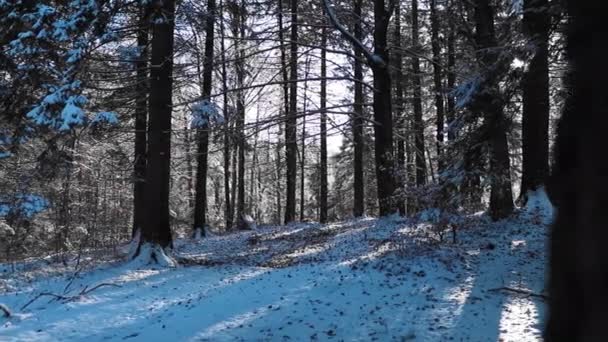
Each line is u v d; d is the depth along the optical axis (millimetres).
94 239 22750
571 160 2551
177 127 24141
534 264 10031
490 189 10844
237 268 12289
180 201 36062
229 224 29359
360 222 19953
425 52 24188
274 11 19109
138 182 18141
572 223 2490
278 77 26469
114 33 12273
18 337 7207
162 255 12609
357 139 26453
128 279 10828
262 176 51844
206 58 17906
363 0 23422
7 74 12211
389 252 11312
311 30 20609
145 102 17125
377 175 17703
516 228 12758
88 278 10883
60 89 11172
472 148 9461
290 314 7973
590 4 2498
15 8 11242
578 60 2572
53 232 20328
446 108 22328
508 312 7504
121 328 7719
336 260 12094
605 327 2270
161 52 13258
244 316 8047
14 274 11430
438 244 11297
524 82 8477
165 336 7316
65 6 11695
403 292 8734
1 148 13578
